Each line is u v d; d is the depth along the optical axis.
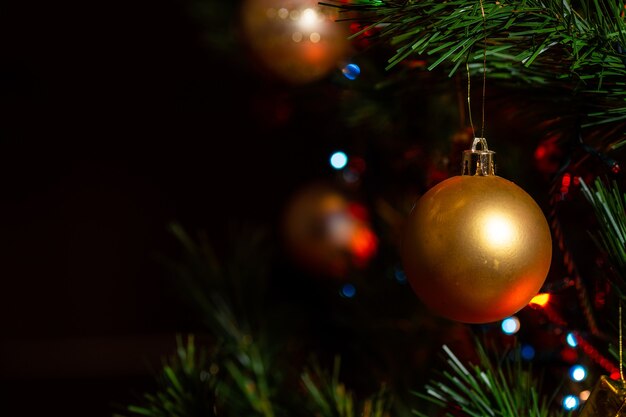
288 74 0.81
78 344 1.82
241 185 1.77
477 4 0.56
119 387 1.71
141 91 1.76
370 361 0.79
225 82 1.73
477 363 0.71
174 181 1.79
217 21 0.93
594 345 0.66
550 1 0.56
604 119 0.60
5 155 1.75
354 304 0.83
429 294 0.55
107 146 1.79
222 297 0.86
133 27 1.73
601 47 0.56
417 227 0.54
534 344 0.71
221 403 0.72
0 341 1.78
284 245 0.95
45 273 1.80
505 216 0.53
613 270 0.58
